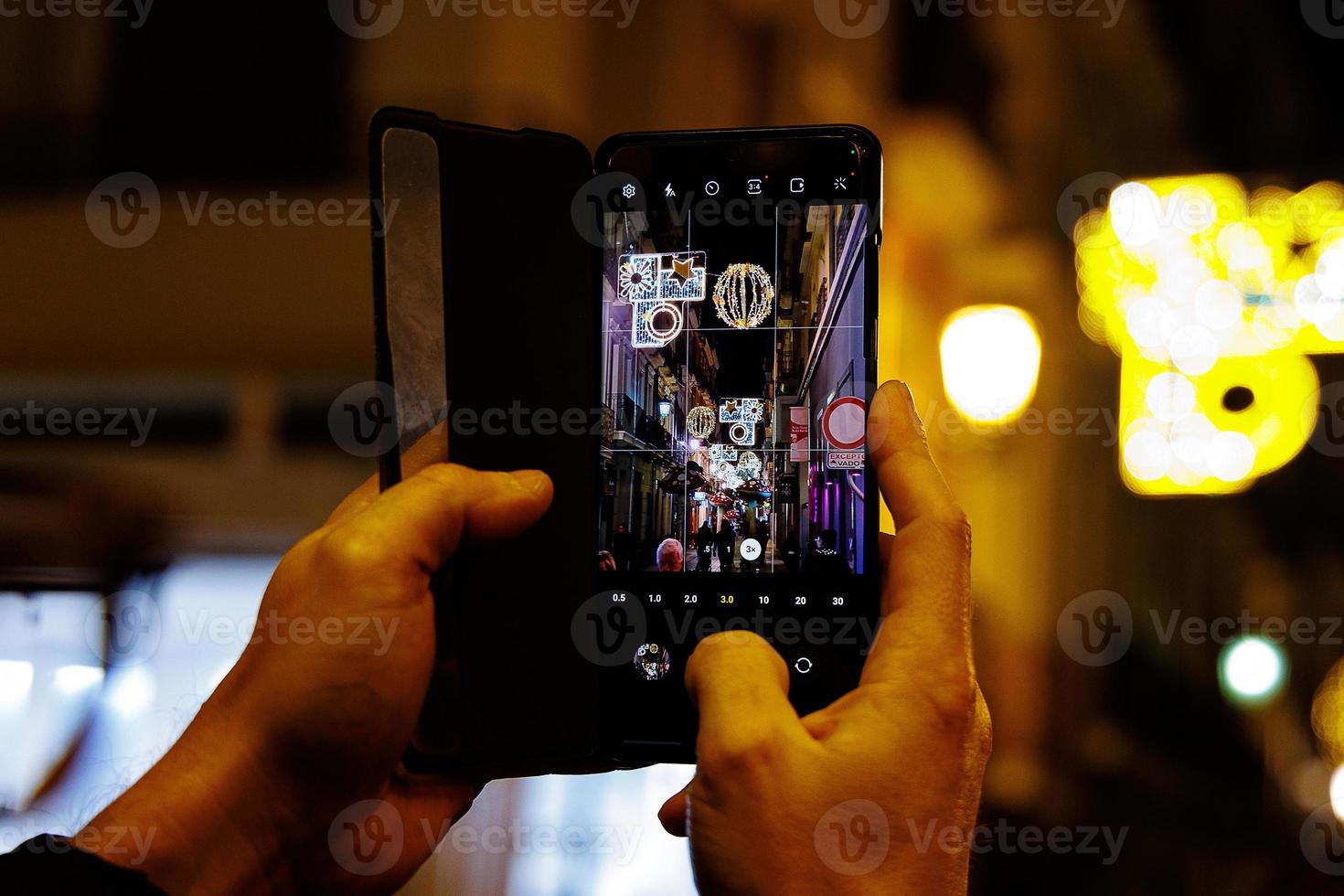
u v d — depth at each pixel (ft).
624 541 2.98
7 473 9.13
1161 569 10.34
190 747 2.51
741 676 2.16
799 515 2.99
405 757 2.71
